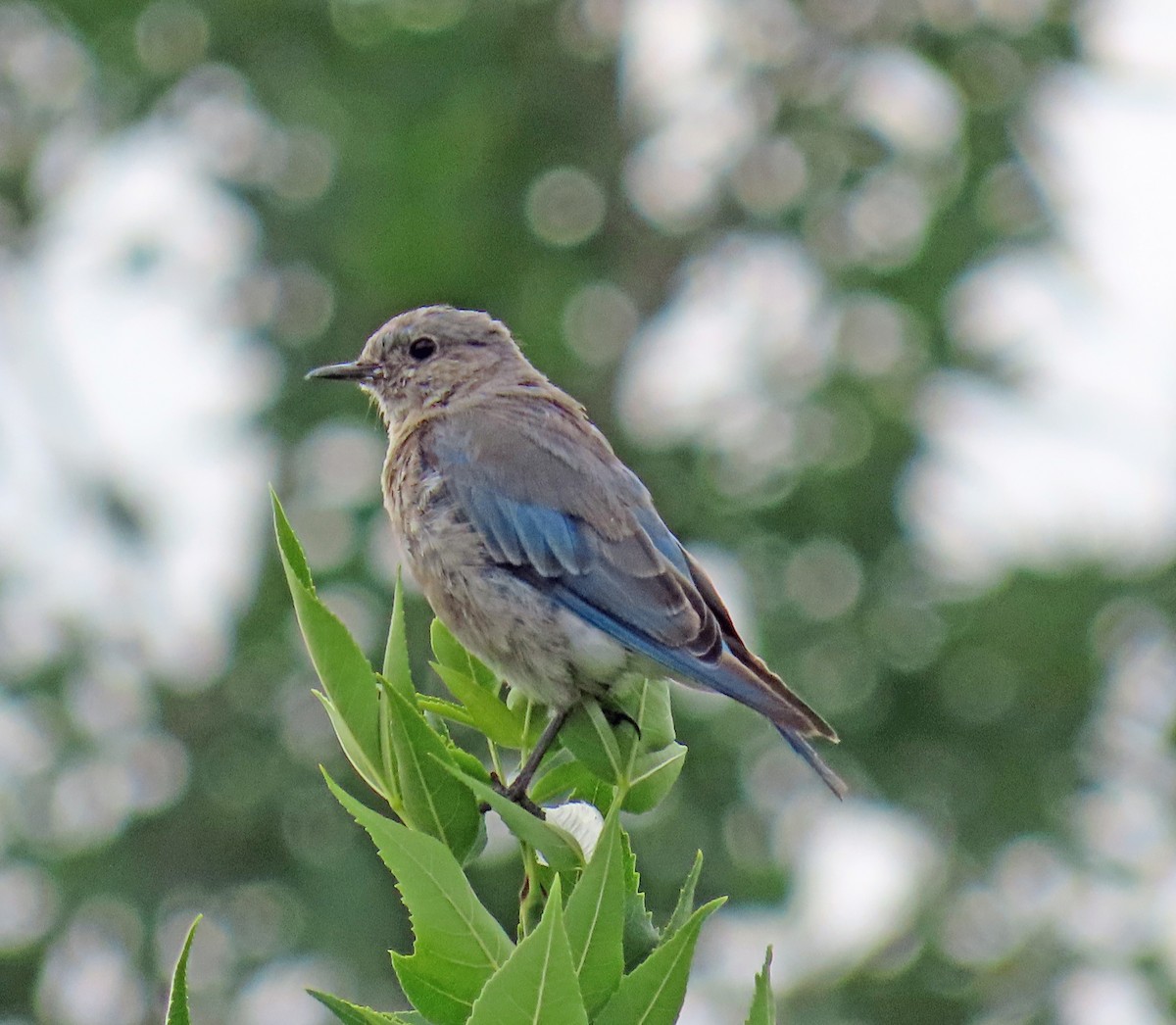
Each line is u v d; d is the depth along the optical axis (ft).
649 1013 17.84
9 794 55.06
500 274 60.44
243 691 56.90
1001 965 53.47
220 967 53.93
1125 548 55.52
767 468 58.29
